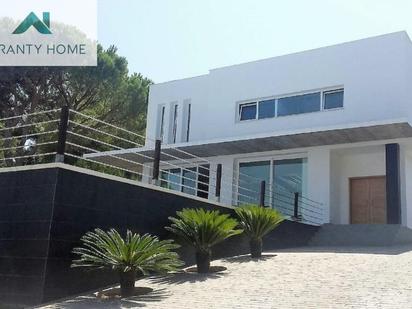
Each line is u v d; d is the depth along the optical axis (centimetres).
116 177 1037
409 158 1973
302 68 1941
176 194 1193
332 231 1648
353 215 1919
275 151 1919
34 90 2594
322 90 1888
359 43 1830
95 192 984
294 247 1520
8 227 943
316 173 1817
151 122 2323
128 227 1049
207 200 1294
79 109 2752
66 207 922
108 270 995
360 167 1930
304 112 1912
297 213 1694
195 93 2222
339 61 1859
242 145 1841
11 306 897
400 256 1147
